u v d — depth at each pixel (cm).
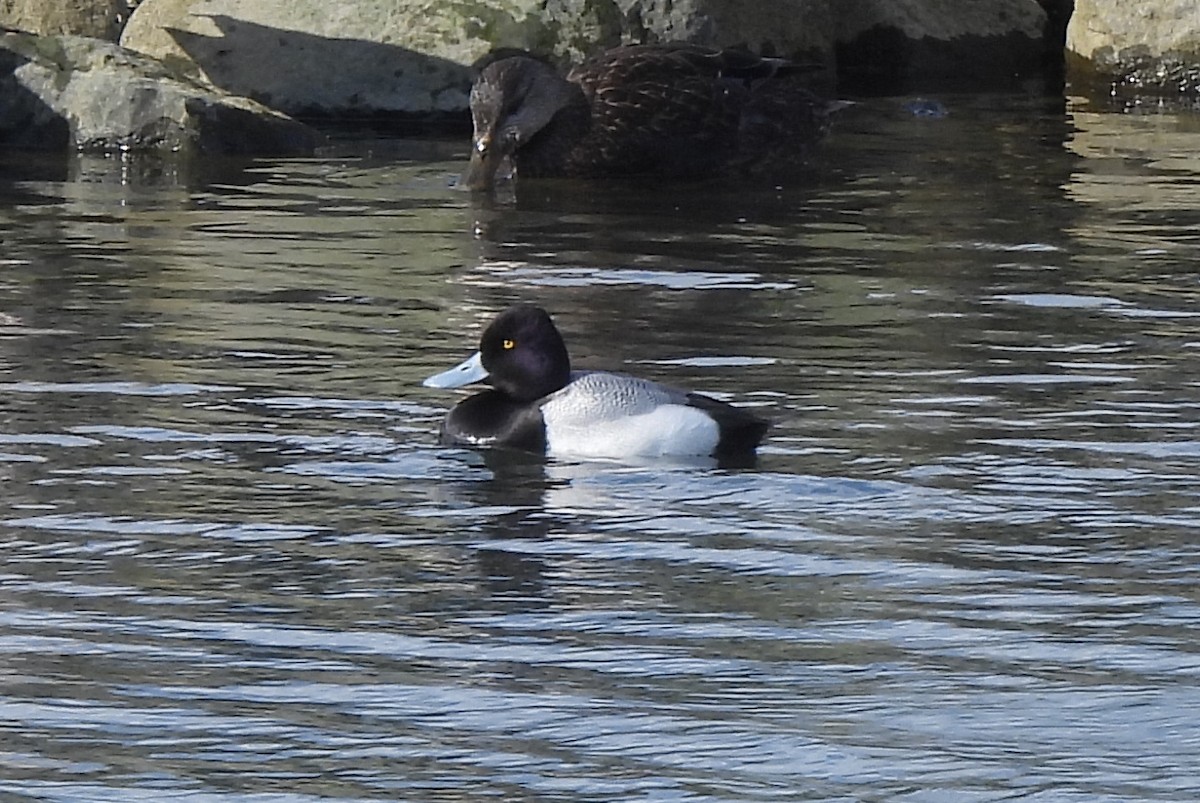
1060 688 1498
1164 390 2231
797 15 4228
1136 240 2955
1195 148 3659
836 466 1973
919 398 2194
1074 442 2052
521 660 1538
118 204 3111
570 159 3378
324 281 2667
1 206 3077
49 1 3931
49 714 1440
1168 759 1388
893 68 4406
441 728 1423
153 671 1512
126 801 1318
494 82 3356
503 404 2042
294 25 3775
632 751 1392
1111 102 4144
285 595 1659
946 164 3494
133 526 1805
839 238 2959
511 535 1791
